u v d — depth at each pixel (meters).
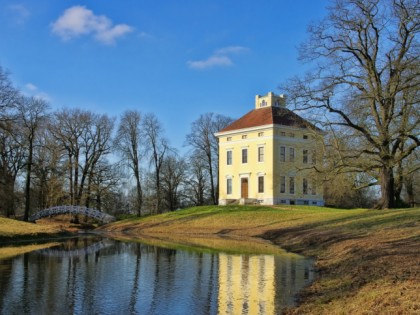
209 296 15.55
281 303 14.31
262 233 42.09
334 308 12.24
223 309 13.76
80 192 71.00
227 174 71.75
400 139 36.03
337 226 33.41
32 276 19.72
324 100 37.22
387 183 38.47
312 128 39.19
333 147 37.88
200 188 89.25
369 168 37.94
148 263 23.91
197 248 31.67
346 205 74.31
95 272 20.97
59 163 69.88
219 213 57.00
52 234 43.50
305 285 16.94
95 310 13.84
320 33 37.19
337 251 23.86
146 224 60.03
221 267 22.12
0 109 46.56
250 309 13.66
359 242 23.80
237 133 70.50
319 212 51.81
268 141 66.00
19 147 62.12
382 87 35.62
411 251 18.03
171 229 53.03
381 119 37.06
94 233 52.56
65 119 69.38
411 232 23.70
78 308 14.05
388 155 35.75
